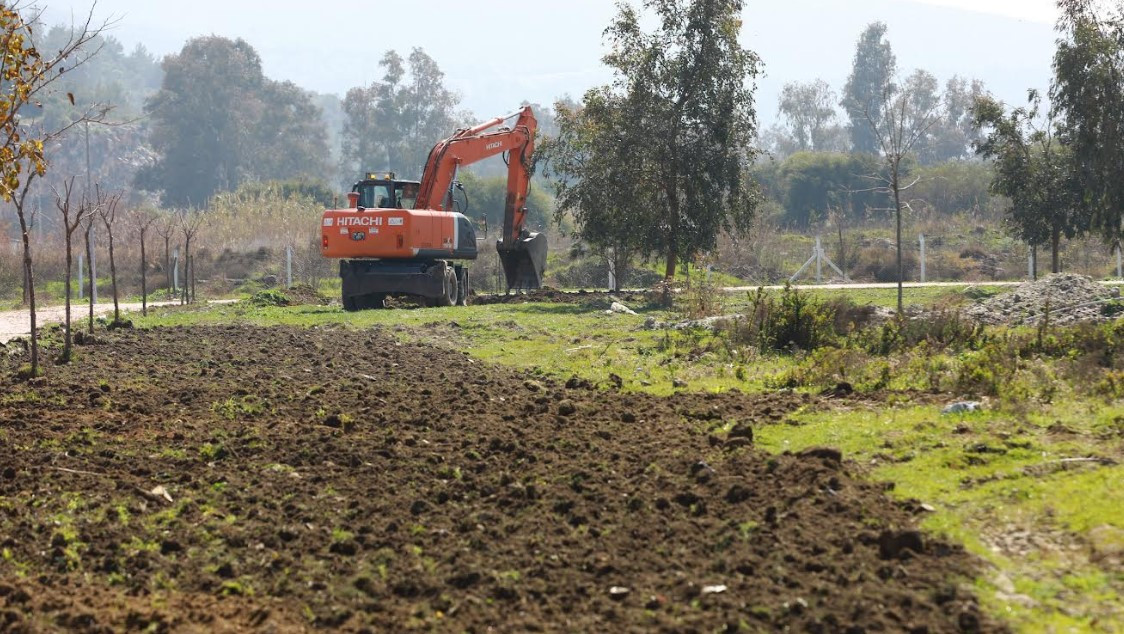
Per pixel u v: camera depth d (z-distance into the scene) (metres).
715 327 26.50
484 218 42.34
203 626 8.20
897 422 14.19
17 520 10.50
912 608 8.24
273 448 13.71
